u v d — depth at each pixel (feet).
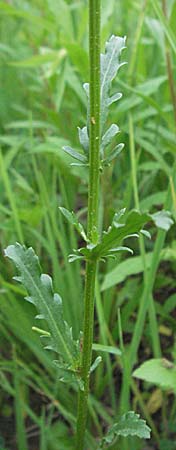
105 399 1.29
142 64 1.69
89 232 0.77
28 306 1.29
